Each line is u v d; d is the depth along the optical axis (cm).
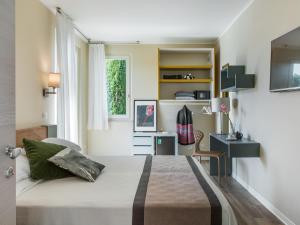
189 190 211
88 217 182
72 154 258
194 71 608
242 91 414
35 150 243
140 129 597
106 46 604
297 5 258
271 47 301
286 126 278
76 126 475
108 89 609
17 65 305
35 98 349
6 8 121
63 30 407
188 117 578
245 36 401
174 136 551
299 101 253
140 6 391
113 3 379
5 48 120
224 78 449
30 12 334
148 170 275
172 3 381
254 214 304
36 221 182
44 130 347
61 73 397
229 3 381
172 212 180
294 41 252
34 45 345
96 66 591
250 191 376
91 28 500
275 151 303
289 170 272
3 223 119
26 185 215
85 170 241
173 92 607
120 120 607
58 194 201
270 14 316
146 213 180
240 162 418
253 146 346
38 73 357
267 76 324
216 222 179
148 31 521
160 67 586
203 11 412
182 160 322
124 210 181
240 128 423
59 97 393
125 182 233
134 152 565
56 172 242
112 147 606
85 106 589
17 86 305
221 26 491
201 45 607
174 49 577
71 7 392
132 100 608
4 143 119
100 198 194
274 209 304
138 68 605
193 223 179
